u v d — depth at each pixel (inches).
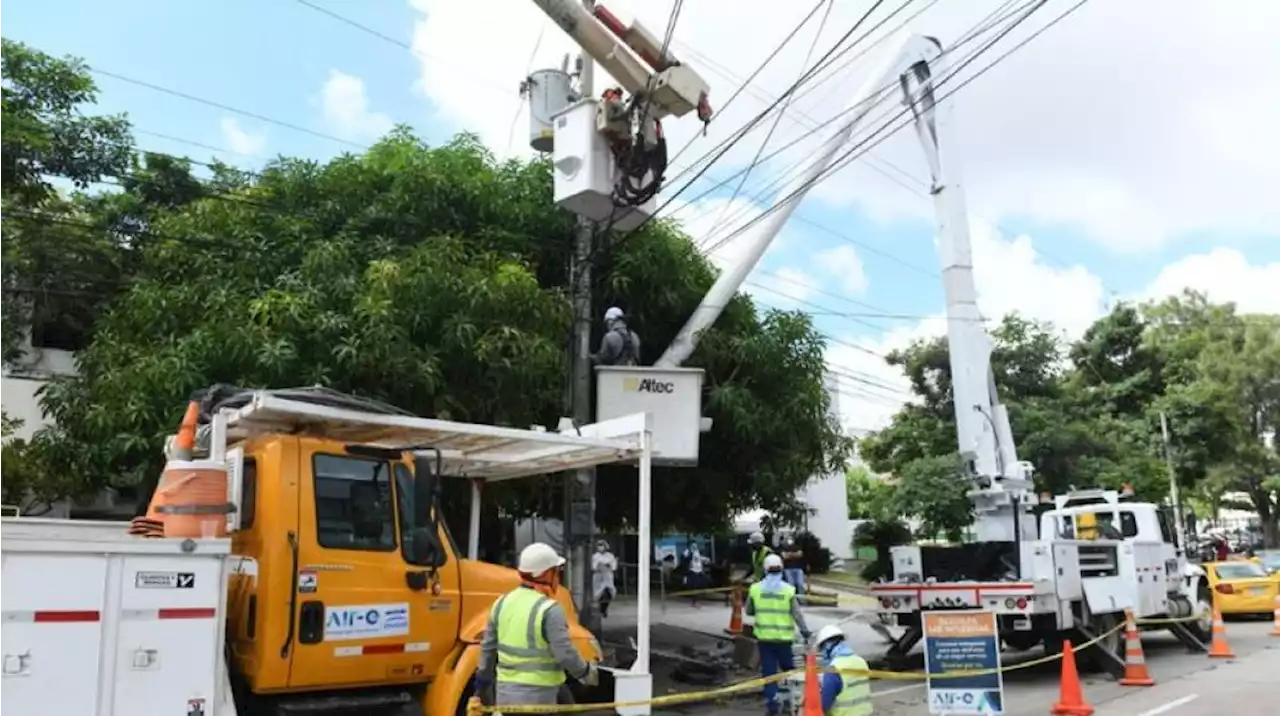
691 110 432.8
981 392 601.6
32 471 552.7
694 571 1277.1
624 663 539.2
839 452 654.5
